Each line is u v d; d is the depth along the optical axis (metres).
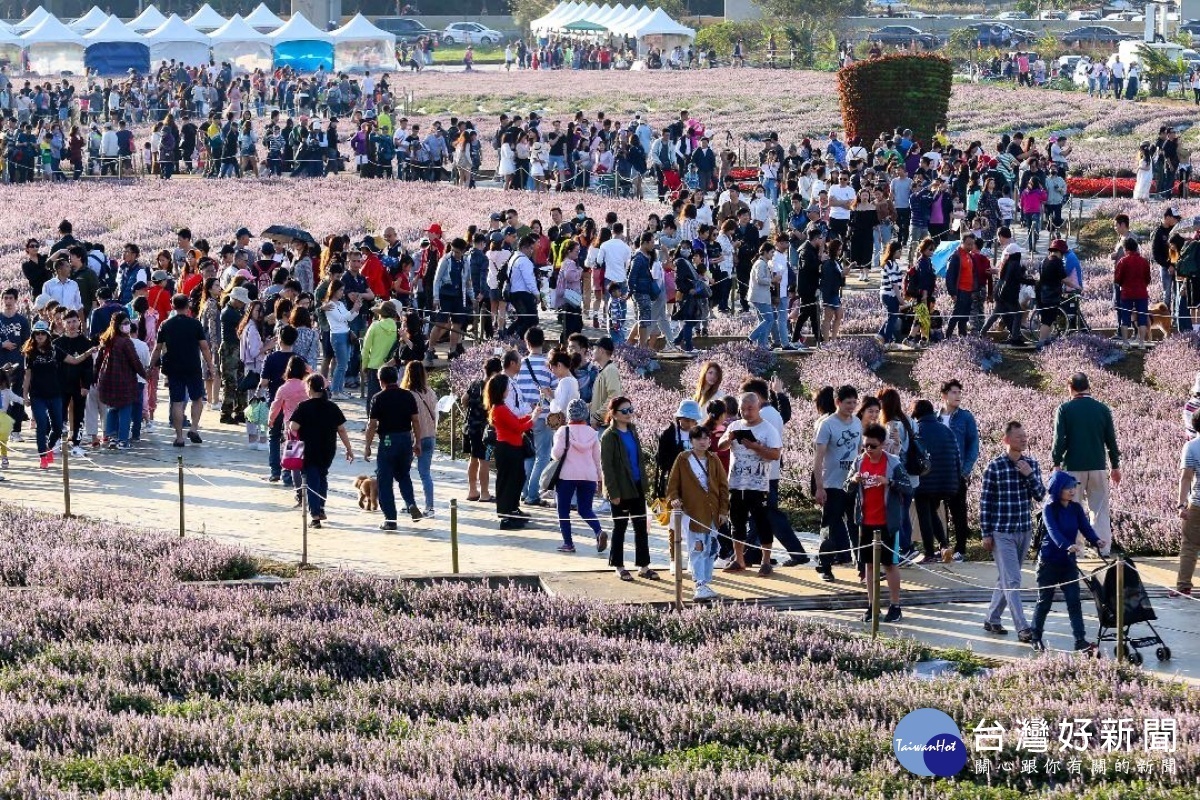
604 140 62.34
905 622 21.53
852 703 17.52
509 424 25.81
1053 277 37.69
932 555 24.09
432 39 150.50
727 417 23.83
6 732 15.84
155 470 29.78
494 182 67.62
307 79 94.12
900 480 21.42
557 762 15.14
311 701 17.56
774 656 19.47
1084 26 148.88
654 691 17.98
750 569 23.73
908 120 64.56
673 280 38.28
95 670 18.16
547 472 24.56
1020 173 54.94
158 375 33.84
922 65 64.12
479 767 15.09
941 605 22.30
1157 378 35.28
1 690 17.17
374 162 68.25
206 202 61.97
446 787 14.34
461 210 57.41
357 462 30.62
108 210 60.53
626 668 18.41
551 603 21.19
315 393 26.28
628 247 38.78
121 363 30.83
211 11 113.75
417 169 67.88
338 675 18.58
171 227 56.88
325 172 69.88
